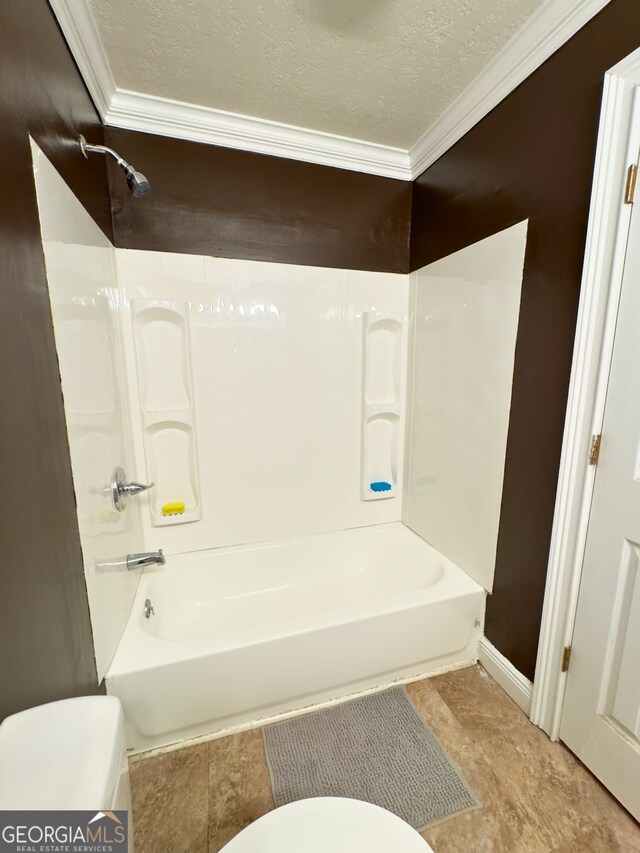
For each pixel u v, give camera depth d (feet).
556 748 3.96
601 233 3.20
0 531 2.03
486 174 4.57
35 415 2.45
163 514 5.61
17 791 1.58
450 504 5.56
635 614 3.20
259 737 4.09
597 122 3.22
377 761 3.83
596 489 3.44
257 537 6.25
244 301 5.61
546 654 4.01
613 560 3.34
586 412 3.46
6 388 2.12
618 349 3.18
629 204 3.00
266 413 5.98
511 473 4.42
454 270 5.19
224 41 3.83
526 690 4.32
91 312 3.66
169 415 5.45
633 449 3.13
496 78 4.18
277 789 3.59
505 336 4.37
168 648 3.89
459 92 4.58
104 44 3.85
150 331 5.28
